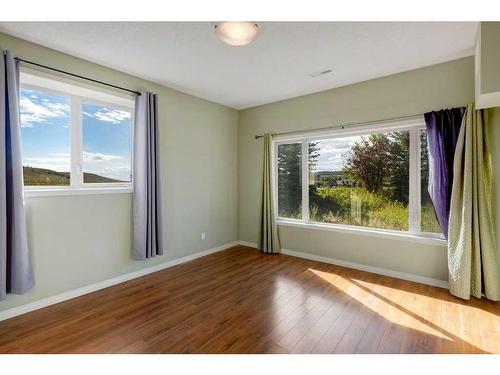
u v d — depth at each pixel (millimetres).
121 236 3055
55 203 2523
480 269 2510
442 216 2744
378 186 3367
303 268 3482
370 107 3277
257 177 4492
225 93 3811
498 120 2488
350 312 2320
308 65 2850
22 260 2195
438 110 2812
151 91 3328
